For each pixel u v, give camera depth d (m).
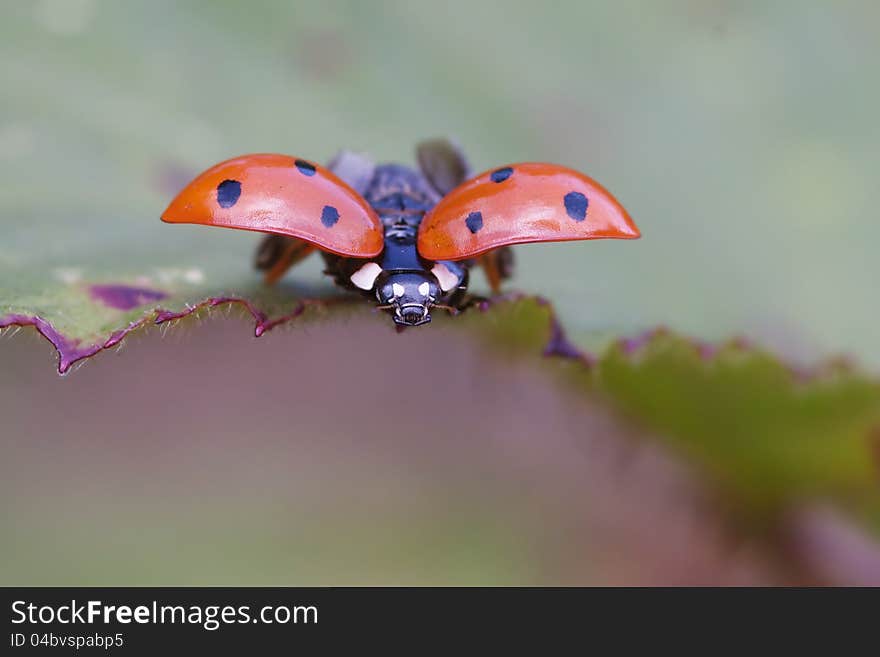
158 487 0.10
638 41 0.11
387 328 0.09
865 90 0.11
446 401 0.11
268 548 0.10
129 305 0.09
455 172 0.09
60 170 0.10
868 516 0.10
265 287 0.09
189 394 0.11
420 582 0.10
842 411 0.09
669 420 0.10
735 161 0.11
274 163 0.09
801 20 0.11
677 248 0.11
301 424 0.11
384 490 0.10
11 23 0.10
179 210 0.09
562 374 0.09
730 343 0.09
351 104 0.11
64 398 0.11
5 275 0.09
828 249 0.10
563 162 0.11
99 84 0.10
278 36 0.11
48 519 0.10
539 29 0.11
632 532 0.10
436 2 0.11
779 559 0.10
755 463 0.10
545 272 0.10
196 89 0.10
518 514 0.10
